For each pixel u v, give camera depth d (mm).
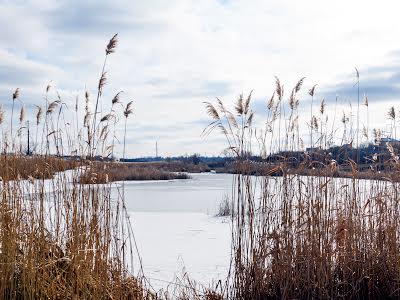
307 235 6121
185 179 63062
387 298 6195
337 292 6117
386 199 6602
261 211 6188
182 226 15797
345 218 6391
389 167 6855
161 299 6094
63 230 5676
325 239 6086
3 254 4742
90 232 5352
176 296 6258
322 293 5922
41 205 5297
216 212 20594
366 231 6473
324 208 6234
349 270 6230
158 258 10156
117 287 5254
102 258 5348
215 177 78250
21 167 5785
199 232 14352
